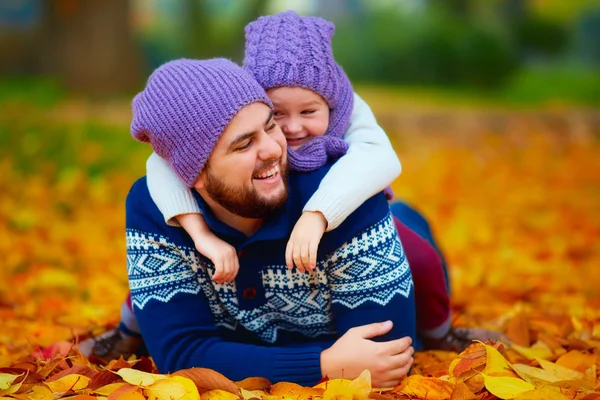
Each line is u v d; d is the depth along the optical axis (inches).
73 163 279.9
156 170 101.4
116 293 163.6
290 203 98.1
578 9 1190.9
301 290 100.4
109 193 256.4
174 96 93.3
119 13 517.0
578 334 131.6
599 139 378.3
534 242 208.2
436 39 705.0
